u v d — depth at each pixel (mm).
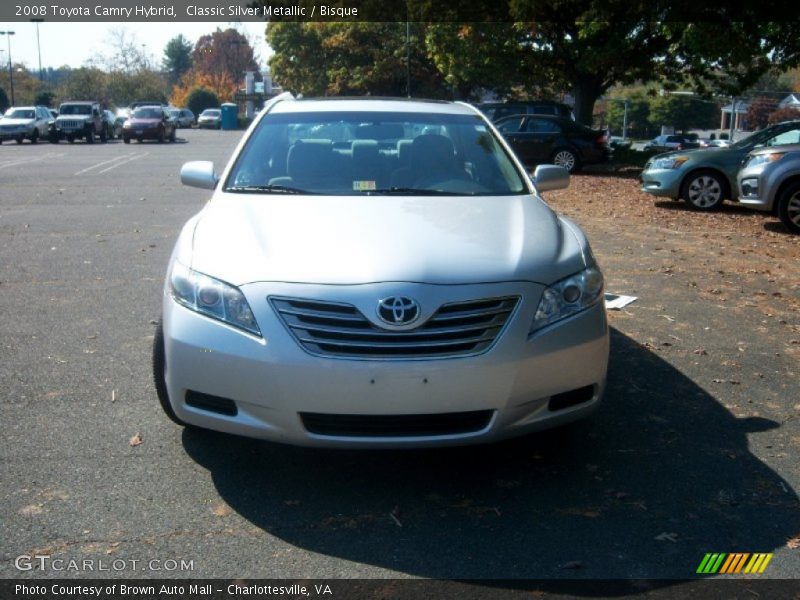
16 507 3574
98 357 5516
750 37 18375
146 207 13312
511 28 24422
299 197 4547
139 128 38031
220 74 93000
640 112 97062
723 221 12203
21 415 4539
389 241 3840
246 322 3570
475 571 3176
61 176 19094
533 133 22062
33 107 39438
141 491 3744
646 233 10961
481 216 4297
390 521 3543
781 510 3648
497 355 3531
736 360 5660
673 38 21562
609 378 5285
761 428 4531
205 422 3709
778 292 7609
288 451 4184
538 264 3777
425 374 3457
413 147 5141
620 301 7180
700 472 4012
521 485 3873
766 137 13047
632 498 3750
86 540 3344
